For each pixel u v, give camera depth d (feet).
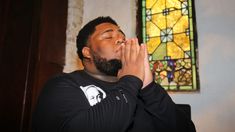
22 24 6.67
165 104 2.81
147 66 2.82
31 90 6.18
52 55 6.91
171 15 7.23
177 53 6.82
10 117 6.15
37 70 6.38
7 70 6.47
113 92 2.23
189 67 6.51
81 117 2.06
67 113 2.19
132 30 7.52
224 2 6.33
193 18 6.79
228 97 5.76
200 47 6.44
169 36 7.09
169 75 6.75
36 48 6.49
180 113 3.10
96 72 3.08
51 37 6.97
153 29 7.41
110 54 2.92
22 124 5.96
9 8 6.75
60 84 2.52
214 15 6.42
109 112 2.06
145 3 7.75
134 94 2.23
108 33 3.03
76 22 7.95
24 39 6.52
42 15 6.73
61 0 7.52
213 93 5.97
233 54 5.93
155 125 2.88
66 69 7.36
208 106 5.96
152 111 2.77
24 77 6.24
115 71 2.99
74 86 2.60
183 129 3.02
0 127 6.18
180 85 6.51
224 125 5.67
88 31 3.17
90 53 3.08
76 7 8.05
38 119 2.32
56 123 2.17
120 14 7.82
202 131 5.89
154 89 2.79
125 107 2.11
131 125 2.69
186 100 6.27
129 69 2.47
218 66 6.06
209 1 6.58
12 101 6.23
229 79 5.85
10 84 6.36
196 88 6.25
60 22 7.38
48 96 2.38
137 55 2.61
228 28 6.14
